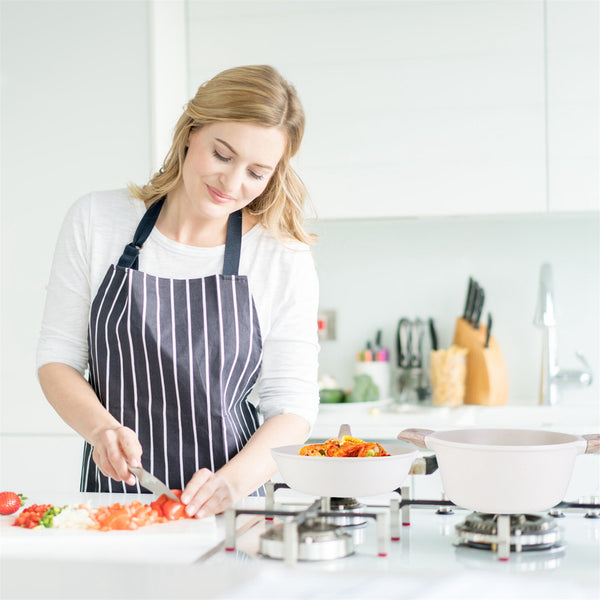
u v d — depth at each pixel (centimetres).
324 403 282
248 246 163
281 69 278
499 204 269
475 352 292
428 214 272
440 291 312
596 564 92
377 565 91
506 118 268
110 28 272
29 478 268
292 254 164
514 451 96
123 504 131
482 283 310
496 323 308
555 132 266
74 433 266
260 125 141
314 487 108
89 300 161
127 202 165
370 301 316
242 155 142
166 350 153
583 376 287
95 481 158
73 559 99
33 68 275
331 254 319
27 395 270
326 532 96
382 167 274
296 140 153
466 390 298
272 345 162
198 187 148
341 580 87
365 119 274
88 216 163
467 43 270
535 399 305
